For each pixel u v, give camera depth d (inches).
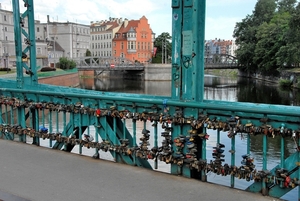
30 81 235.3
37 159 175.6
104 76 3831.2
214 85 2475.4
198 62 144.6
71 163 168.1
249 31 3157.0
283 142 121.0
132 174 150.6
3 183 143.6
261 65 2723.9
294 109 127.4
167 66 3193.9
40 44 3102.9
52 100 193.3
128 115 158.7
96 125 171.9
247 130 125.3
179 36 143.0
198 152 149.1
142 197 126.6
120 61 3491.6
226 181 296.8
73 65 2770.7
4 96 218.1
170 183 138.9
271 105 139.3
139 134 475.8
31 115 205.0
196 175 150.2
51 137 192.1
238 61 3336.6
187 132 143.5
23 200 126.7
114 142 168.1
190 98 143.0
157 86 2578.7
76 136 196.4
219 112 134.6
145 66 3157.0
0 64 2439.7
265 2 3294.8
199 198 124.1
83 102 178.2
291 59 2063.2
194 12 137.7
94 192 132.6
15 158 177.8
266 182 124.1
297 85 1977.1
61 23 3978.8
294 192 286.4
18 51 226.7
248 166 127.6
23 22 229.0
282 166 122.2
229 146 445.1
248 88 2210.9
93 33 4633.4
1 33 2795.3
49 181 145.0
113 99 163.3
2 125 218.8
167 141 147.6
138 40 4217.5
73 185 140.1
